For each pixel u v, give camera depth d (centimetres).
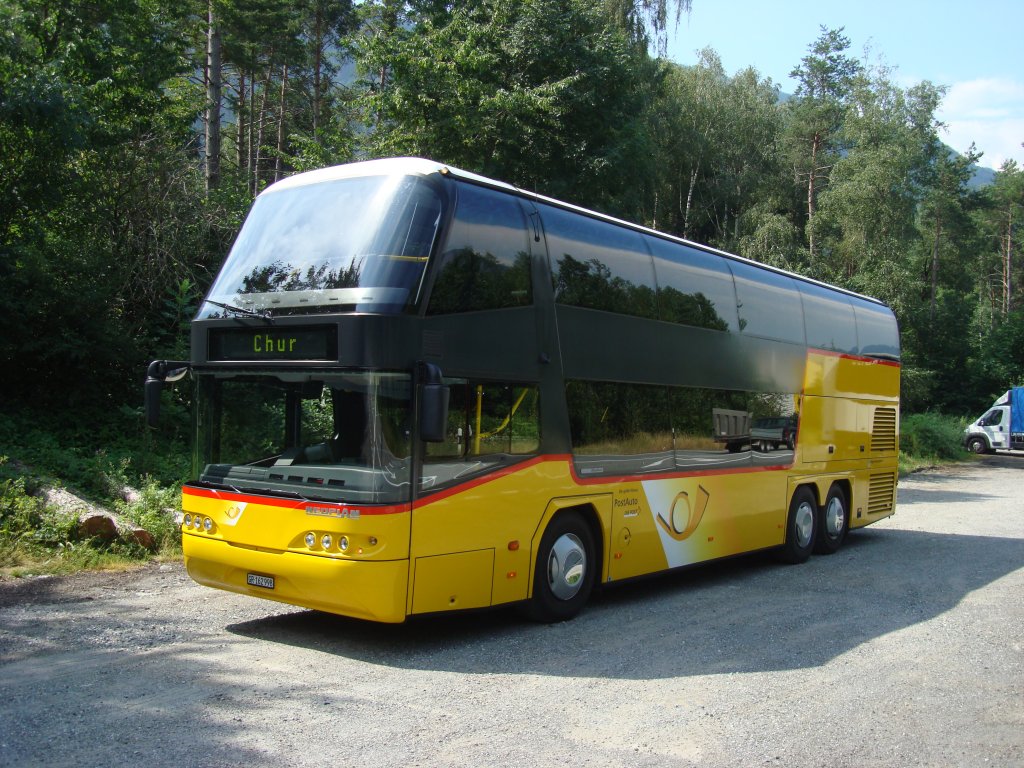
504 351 730
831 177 4256
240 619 758
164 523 1043
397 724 514
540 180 2084
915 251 5050
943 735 530
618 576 861
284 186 764
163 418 1548
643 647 721
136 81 1923
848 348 1371
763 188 4838
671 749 490
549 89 1978
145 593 833
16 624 702
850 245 4019
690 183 4625
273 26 3391
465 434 689
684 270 991
